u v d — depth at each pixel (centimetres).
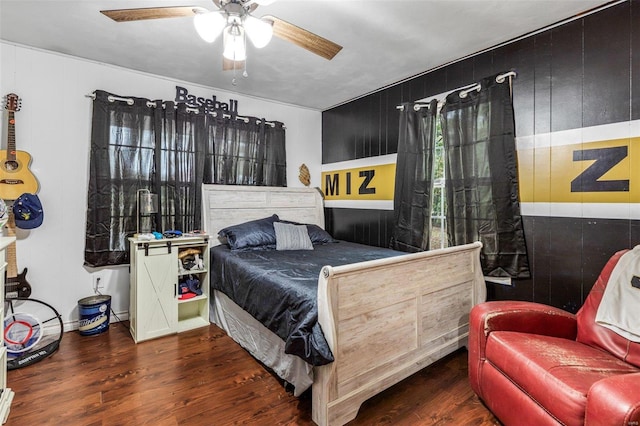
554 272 237
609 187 211
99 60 298
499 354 169
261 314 221
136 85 324
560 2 208
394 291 199
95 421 173
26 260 274
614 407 111
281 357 209
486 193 268
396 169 337
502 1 206
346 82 349
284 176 419
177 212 335
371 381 187
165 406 186
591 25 218
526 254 251
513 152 254
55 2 211
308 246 338
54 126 285
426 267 219
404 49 272
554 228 236
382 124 369
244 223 356
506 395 162
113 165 306
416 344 213
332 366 165
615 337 165
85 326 279
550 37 237
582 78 222
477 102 271
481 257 271
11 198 260
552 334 189
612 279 180
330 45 191
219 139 368
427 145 311
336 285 169
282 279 215
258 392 201
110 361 237
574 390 129
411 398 197
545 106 239
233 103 384
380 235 373
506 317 184
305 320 173
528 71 248
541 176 242
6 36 256
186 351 255
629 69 203
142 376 217
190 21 233
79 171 298
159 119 325
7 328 256
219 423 173
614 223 209
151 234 297
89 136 302
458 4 209
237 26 171
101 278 309
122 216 310
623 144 205
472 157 276
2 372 178
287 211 411
